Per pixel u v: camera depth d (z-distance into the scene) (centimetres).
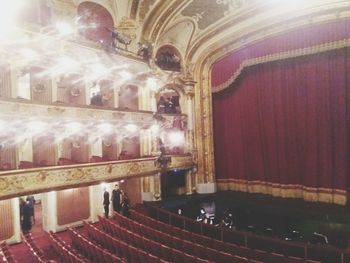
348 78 1211
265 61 1353
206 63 1545
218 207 1441
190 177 1535
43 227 1191
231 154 1552
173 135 1520
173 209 1362
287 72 1365
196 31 1465
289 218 1227
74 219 1233
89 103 1236
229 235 950
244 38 1389
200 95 1548
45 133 1140
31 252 820
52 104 1016
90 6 1236
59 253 854
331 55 1243
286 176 1363
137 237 891
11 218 1045
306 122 1313
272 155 1404
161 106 1482
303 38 1245
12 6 1019
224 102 1574
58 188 1006
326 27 1188
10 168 962
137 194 1449
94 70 1192
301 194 1330
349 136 1224
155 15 1328
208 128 1552
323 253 780
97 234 960
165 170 1388
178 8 1320
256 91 1455
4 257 729
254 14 1308
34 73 1126
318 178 1277
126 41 1250
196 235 921
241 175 1514
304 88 1317
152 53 1368
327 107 1252
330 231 1115
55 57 1055
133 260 798
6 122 930
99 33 1269
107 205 1223
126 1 1271
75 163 1088
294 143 1343
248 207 1308
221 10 1339
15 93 1009
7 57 966
